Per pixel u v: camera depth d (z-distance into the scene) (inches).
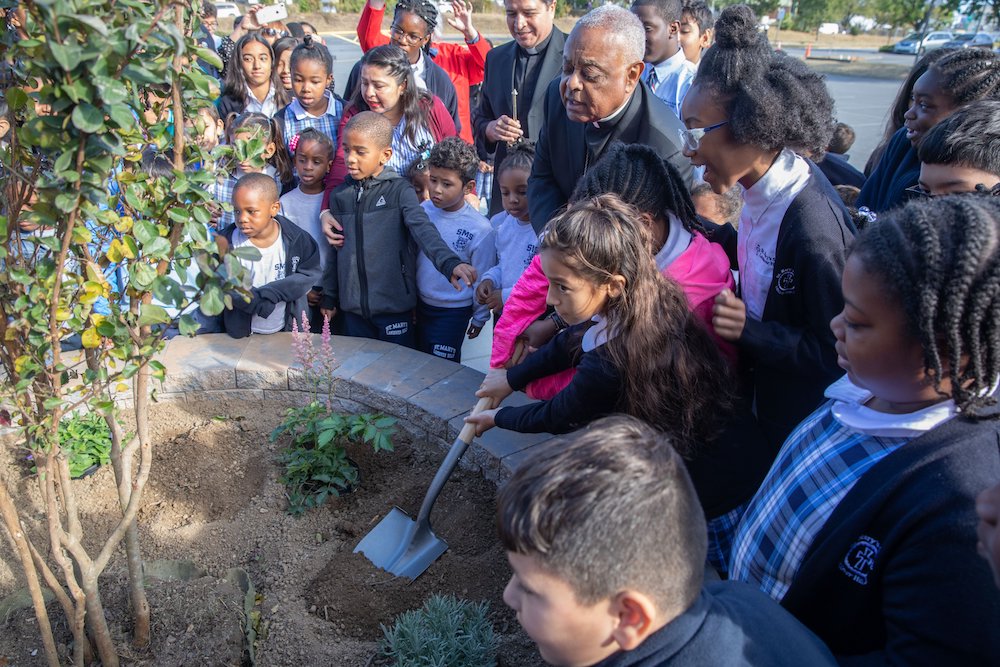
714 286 86.9
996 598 40.8
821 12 1766.7
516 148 148.1
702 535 44.4
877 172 122.6
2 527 106.7
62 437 118.0
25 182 62.7
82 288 67.3
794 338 81.8
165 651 88.5
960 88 96.0
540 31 177.9
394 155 183.8
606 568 40.4
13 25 58.7
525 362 98.1
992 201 46.1
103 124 55.0
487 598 95.5
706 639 43.4
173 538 108.9
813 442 57.6
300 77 191.0
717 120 81.5
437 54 256.5
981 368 44.2
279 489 117.0
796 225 80.5
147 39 54.9
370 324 161.2
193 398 140.3
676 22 184.2
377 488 117.5
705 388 76.4
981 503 38.0
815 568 51.0
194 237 65.9
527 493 42.0
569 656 44.2
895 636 45.3
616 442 43.5
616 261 72.1
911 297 45.1
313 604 96.1
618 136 115.7
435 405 126.6
